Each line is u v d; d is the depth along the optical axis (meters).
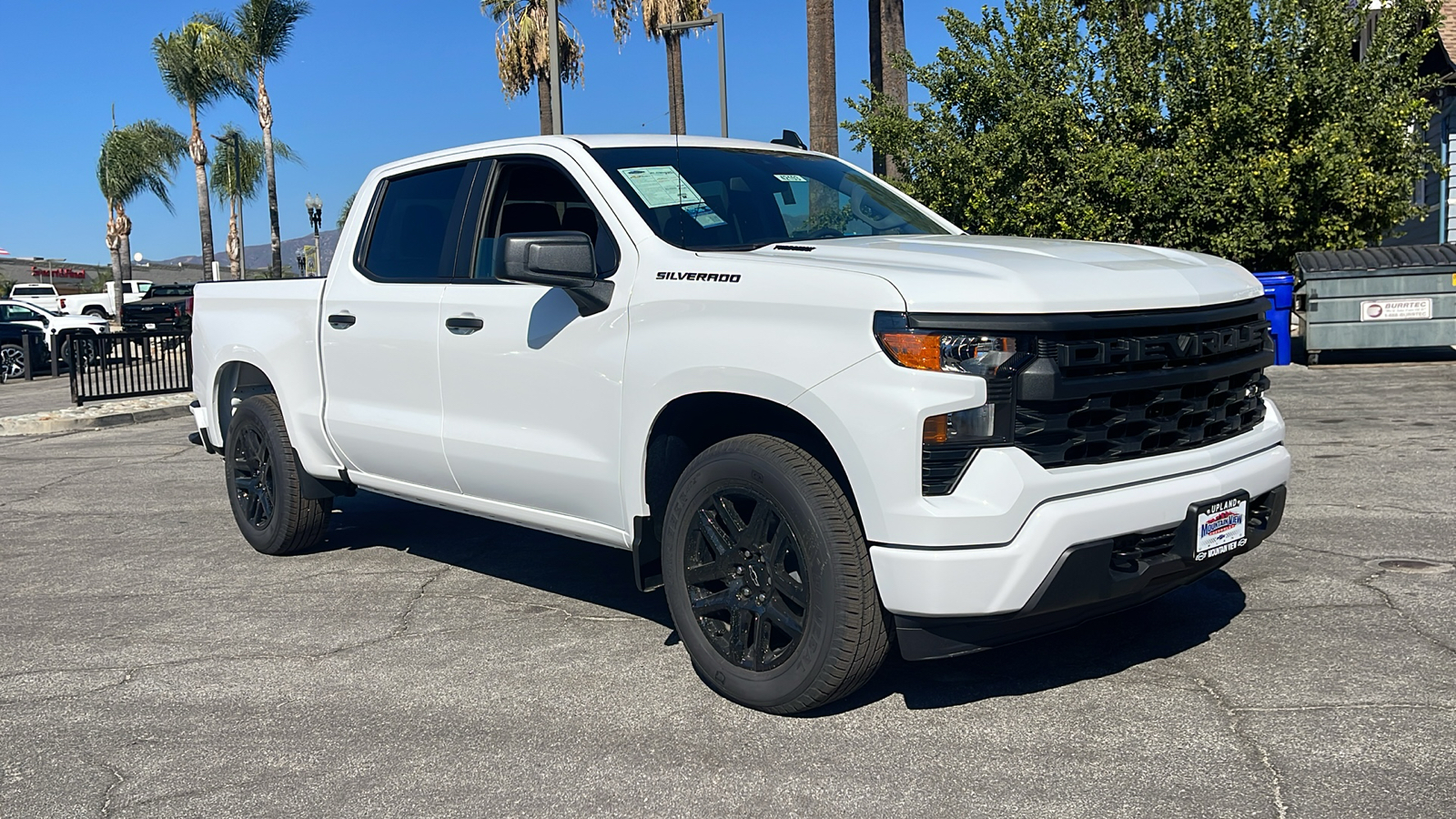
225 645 4.75
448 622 4.95
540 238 3.94
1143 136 15.27
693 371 3.81
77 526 7.44
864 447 3.36
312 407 5.71
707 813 3.15
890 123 15.69
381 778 3.44
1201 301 3.70
